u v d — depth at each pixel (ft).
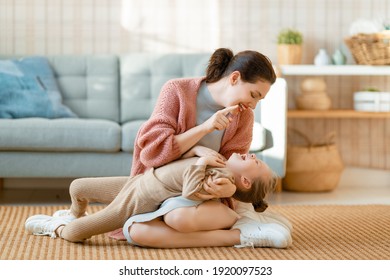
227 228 10.26
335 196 17.43
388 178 19.83
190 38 19.25
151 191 9.81
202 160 9.68
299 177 17.99
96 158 15.15
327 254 9.84
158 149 10.09
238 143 10.84
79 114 17.60
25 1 18.79
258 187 10.12
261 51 19.42
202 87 10.55
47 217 11.31
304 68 18.12
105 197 10.78
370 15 19.66
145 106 17.74
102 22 19.01
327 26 19.57
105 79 17.79
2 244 10.34
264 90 10.05
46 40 18.89
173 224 9.73
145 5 19.10
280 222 10.61
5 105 16.02
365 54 18.12
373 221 12.94
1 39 18.81
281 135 15.46
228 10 19.29
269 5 19.40
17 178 18.81
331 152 18.11
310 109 18.65
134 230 9.87
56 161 15.07
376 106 18.30
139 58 18.04
